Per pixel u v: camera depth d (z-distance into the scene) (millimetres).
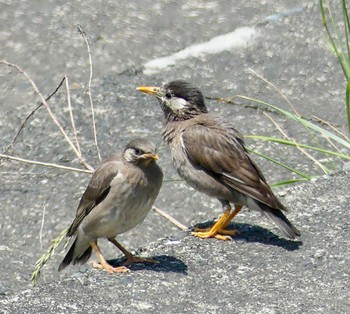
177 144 11609
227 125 11641
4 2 18781
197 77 16359
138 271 10453
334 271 10305
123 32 17688
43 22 18094
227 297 9867
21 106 15844
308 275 10250
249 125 15055
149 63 16812
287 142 13227
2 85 16391
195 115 11828
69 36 17594
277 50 16891
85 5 18609
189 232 11375
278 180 13766
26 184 14141
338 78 16141
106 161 10547
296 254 10672
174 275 10328
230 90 15984
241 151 11375
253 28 17516
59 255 12781
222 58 16812
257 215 11797
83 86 16234
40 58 17047
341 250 10688
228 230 11289
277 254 10711
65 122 15391
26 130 15281
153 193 10484
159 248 11008
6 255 12852
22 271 12531
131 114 15477
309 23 17422
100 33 17688
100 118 15430
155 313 9586
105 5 18594
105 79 16391
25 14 18359
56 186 14062
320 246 10797
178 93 11805
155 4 18562
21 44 17484
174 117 11828
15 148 14906
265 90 15945
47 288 10133
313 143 14602
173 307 9695
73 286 10148
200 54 16969
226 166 11242
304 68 16406
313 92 15844
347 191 12000
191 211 13328
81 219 10625
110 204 10352
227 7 18266
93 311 9641
